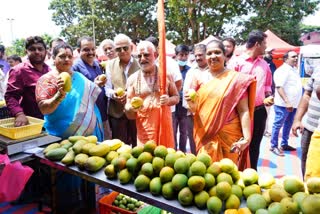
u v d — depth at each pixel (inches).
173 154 69.2
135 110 105.9
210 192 62.3
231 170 66.3
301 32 820.0
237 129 99.3
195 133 104.6
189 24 730.2
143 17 866.8
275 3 714.2
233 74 98.3
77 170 78.0
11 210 119.1
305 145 116.6
